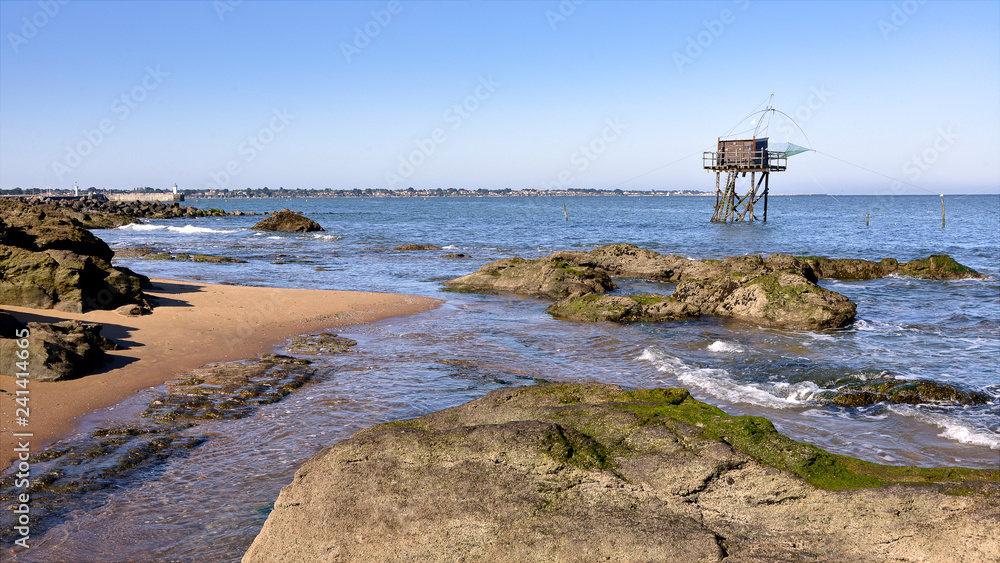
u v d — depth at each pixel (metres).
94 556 6.31
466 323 18.59
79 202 102.19
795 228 67.62
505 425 6.26
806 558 4.82
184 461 8.47
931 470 5.50
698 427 6.18
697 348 15.58
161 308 18.05
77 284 16.61
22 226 19.27
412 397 11.23
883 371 12.84
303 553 5.71
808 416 10.66
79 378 11.51
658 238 54.12
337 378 12.41
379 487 5.89
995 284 27.69
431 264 35.53
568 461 5.79
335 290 23.95
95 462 8.29
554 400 7.43
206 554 6.36
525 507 5.51
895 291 26.02
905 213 118.19
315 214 110.56
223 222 86.75
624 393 7.50
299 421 9.96
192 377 11.96
